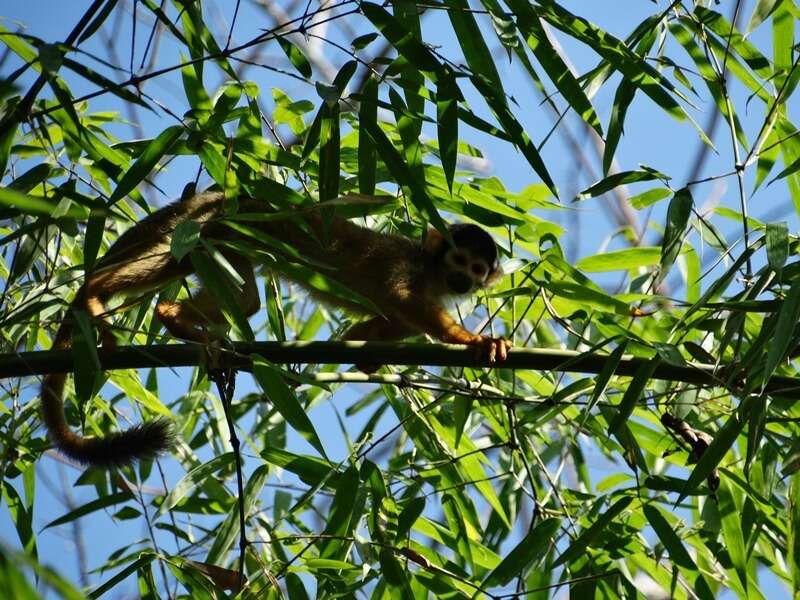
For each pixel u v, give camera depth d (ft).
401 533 30.86
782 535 36.04
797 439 29.63
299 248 40.52
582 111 32.40
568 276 35.53
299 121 38.37
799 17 34.96
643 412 39.17
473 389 33.14
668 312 38.06
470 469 38.34
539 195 39.14
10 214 28.81
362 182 31.55
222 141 31.01
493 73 31.14
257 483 32.71
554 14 32.68
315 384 29.68
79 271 38.47
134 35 27.66
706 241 36.11
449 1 31.04
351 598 32.17
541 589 28.76
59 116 32.81
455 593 32.89
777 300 29.32
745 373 30.45
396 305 40.22
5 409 37.45
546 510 32.71
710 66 36.19
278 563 32.24
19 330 34.50
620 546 33.19
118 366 31.22
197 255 29.45
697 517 41.09
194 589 30.27
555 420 44.57
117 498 34.01
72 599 14.30
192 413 41.24
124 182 28.73
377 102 30.01
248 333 29.50
